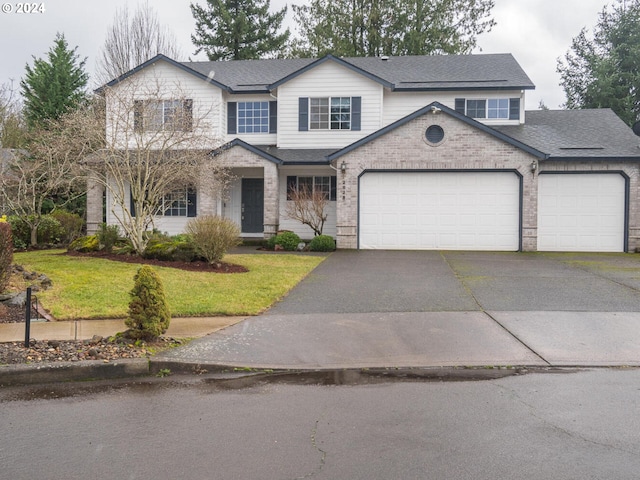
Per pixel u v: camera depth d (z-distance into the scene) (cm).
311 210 1948
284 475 379
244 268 1291
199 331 768
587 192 1750
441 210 1752
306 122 2083
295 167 2047
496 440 434
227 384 584
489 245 1739
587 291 1035
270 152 2045
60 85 2705
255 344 712
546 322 812
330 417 486
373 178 1770
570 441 432
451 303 940
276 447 423
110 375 611
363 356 670
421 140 1741
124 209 1370
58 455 411
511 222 1727
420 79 2136
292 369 629
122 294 966
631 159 1697
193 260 1327
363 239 1781
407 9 3297
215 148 1916
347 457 405
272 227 1908
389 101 2114
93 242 1505
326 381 591
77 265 1245
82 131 1398
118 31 3269
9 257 923
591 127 2005
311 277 1203
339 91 2064
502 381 586
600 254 1662
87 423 474
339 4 3378
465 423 470
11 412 501
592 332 763
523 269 1316
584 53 3494
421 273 1258
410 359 659
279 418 484
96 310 862
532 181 1705
